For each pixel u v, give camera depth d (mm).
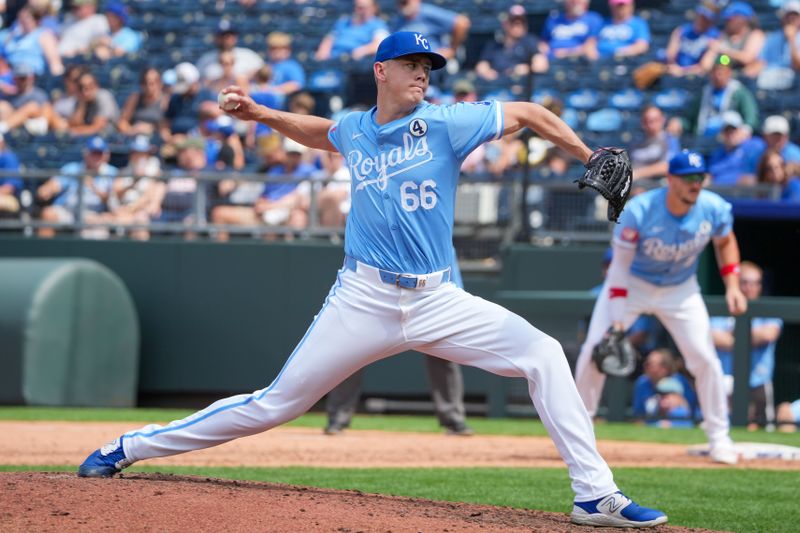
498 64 54562
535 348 14758
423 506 15477
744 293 37062
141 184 45062
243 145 51938
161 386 44156
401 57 14453
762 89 50406
